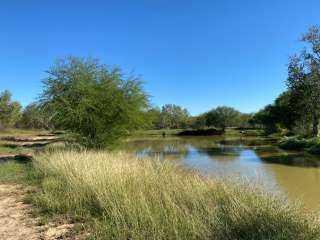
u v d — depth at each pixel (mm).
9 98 77500
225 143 50062
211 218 6941
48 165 15625
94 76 25969
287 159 26672
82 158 15070
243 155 31094
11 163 20703
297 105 39812
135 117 26219
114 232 6922
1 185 13859
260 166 22562
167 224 6973
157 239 6406
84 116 24750
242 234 6312
